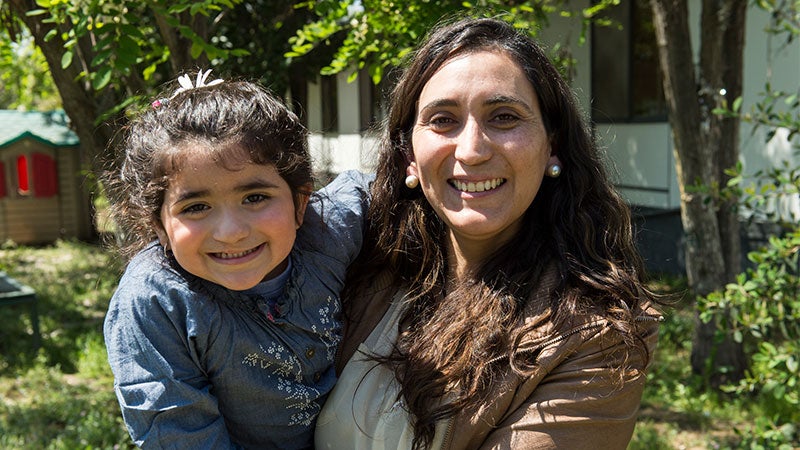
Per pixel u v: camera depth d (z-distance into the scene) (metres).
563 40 10.29
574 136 1.75
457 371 1.63
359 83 13.98
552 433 1.53
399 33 3.63
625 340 1.54
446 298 1.80
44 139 14.88
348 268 1.99
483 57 1.66
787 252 3.76
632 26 9.70
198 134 1.59
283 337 1.74
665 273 9.08
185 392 1.64
